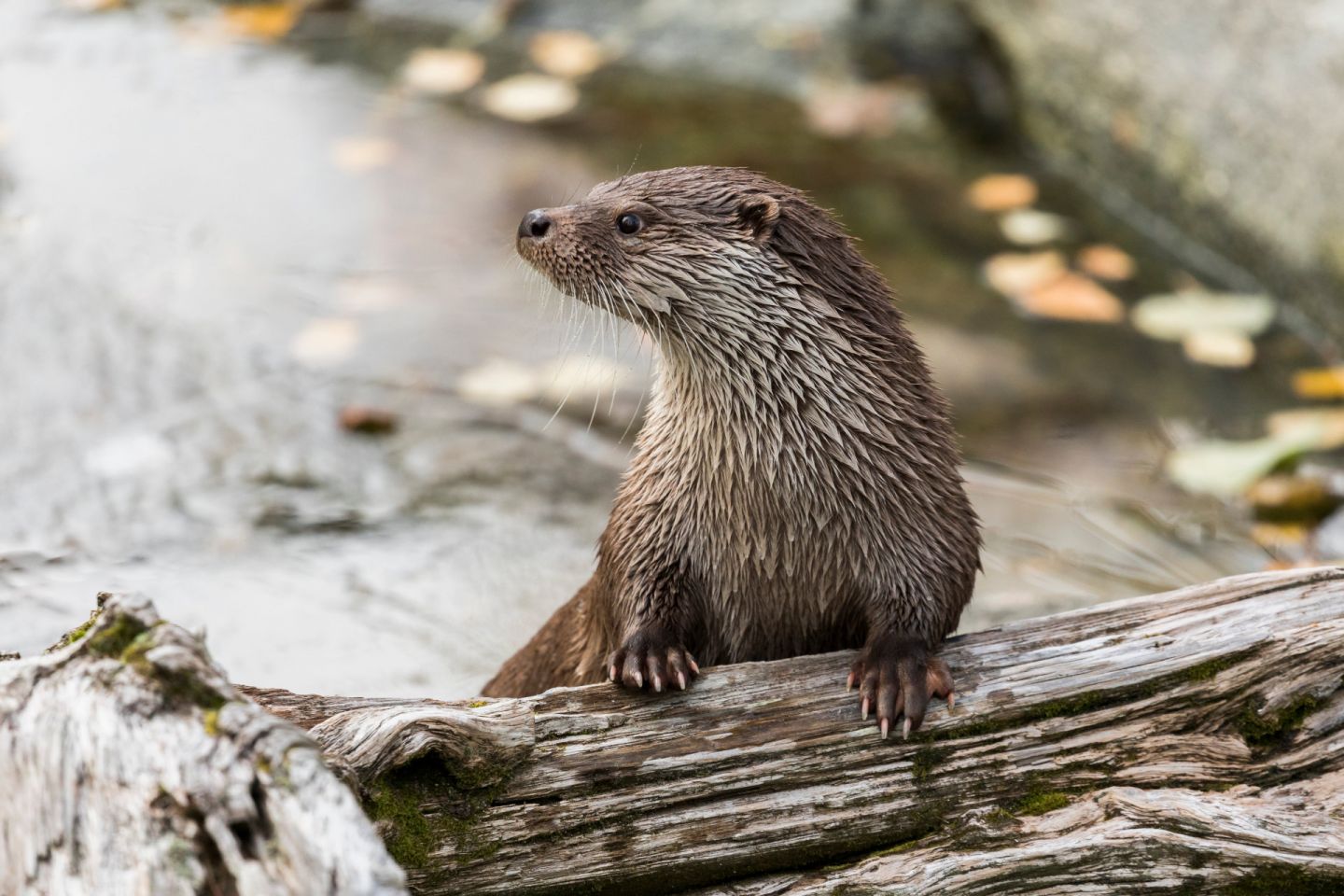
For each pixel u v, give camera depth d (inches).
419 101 496.1
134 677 153.7
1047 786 199.5
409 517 327.9
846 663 208.5
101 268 404.5
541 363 384.2
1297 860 191.8
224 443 345.4
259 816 145.9
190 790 146.6
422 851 184.4
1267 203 428.8
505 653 289.4
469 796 188.1
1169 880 191.9
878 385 218.2
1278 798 198.8
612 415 367.6
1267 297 435.5
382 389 370.0
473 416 363.9
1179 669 203.9
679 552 223.6
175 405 357.1
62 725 155.5
